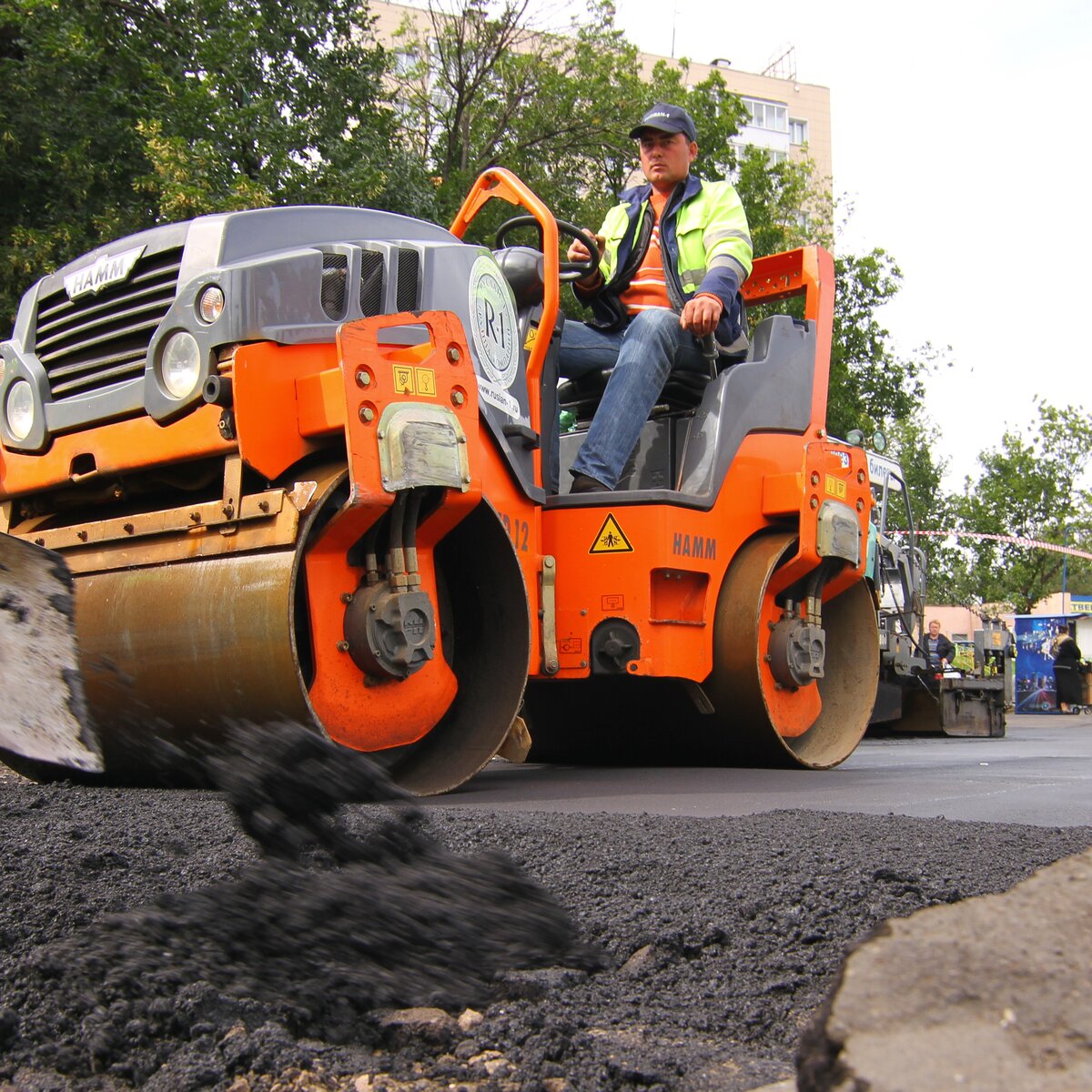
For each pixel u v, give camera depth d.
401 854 2.23
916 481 45.12
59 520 4.73
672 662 5.55
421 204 15.48
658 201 6.21
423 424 4.13
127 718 4.12
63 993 1.70
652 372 5.71
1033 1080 1.01
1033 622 26.67
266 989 1.73
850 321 28.52
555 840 2.88
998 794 4.66
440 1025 1.66
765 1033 1.78
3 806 3.32
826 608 6.72
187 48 14.08
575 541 5.47
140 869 2.40
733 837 3.00
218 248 4.19
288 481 4.10
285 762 2.26
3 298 12.10
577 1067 1.58
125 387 4.29
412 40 22.58
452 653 4.73
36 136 12.61
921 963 1.15
